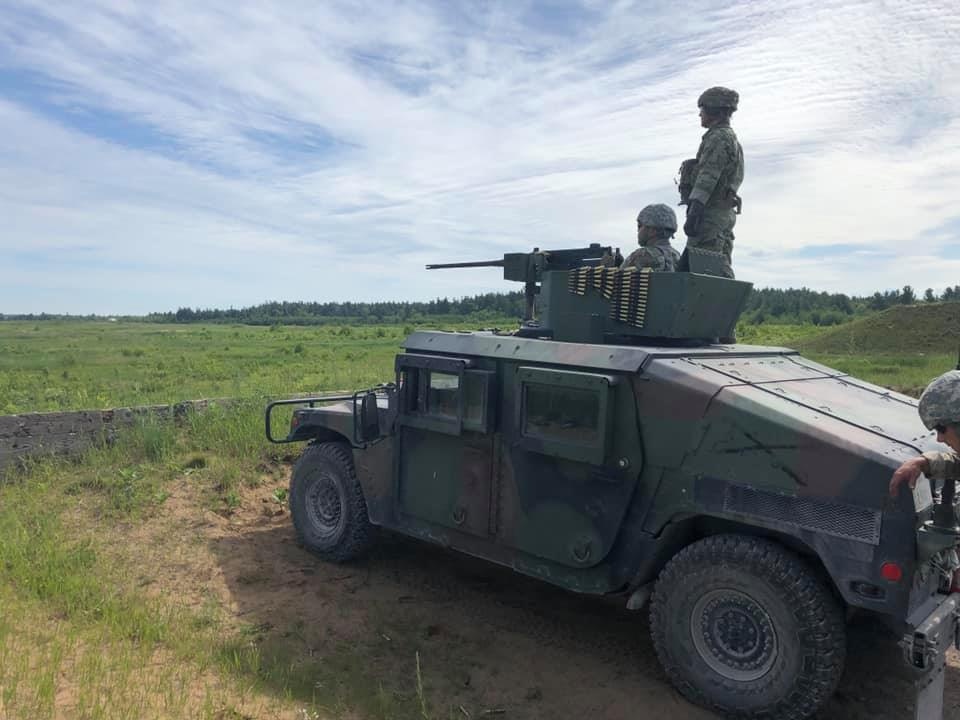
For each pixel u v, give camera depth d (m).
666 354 4.07
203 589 5.20
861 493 3.28
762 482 3.56
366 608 4.98
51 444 7.66
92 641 4.12
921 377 16.45
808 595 3.41
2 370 27.16
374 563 5.81
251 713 3.52
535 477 4.40
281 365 26.95
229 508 6.81
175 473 7.43
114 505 6.63
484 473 4.67
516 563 4.57
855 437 3.40
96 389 17.58
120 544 5.89
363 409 5.39
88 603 4.66
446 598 5.19
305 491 5.98
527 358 4.42
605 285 4.90
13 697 3.43
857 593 3.30
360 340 52.41
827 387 4.51
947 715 3.82
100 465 7.51
